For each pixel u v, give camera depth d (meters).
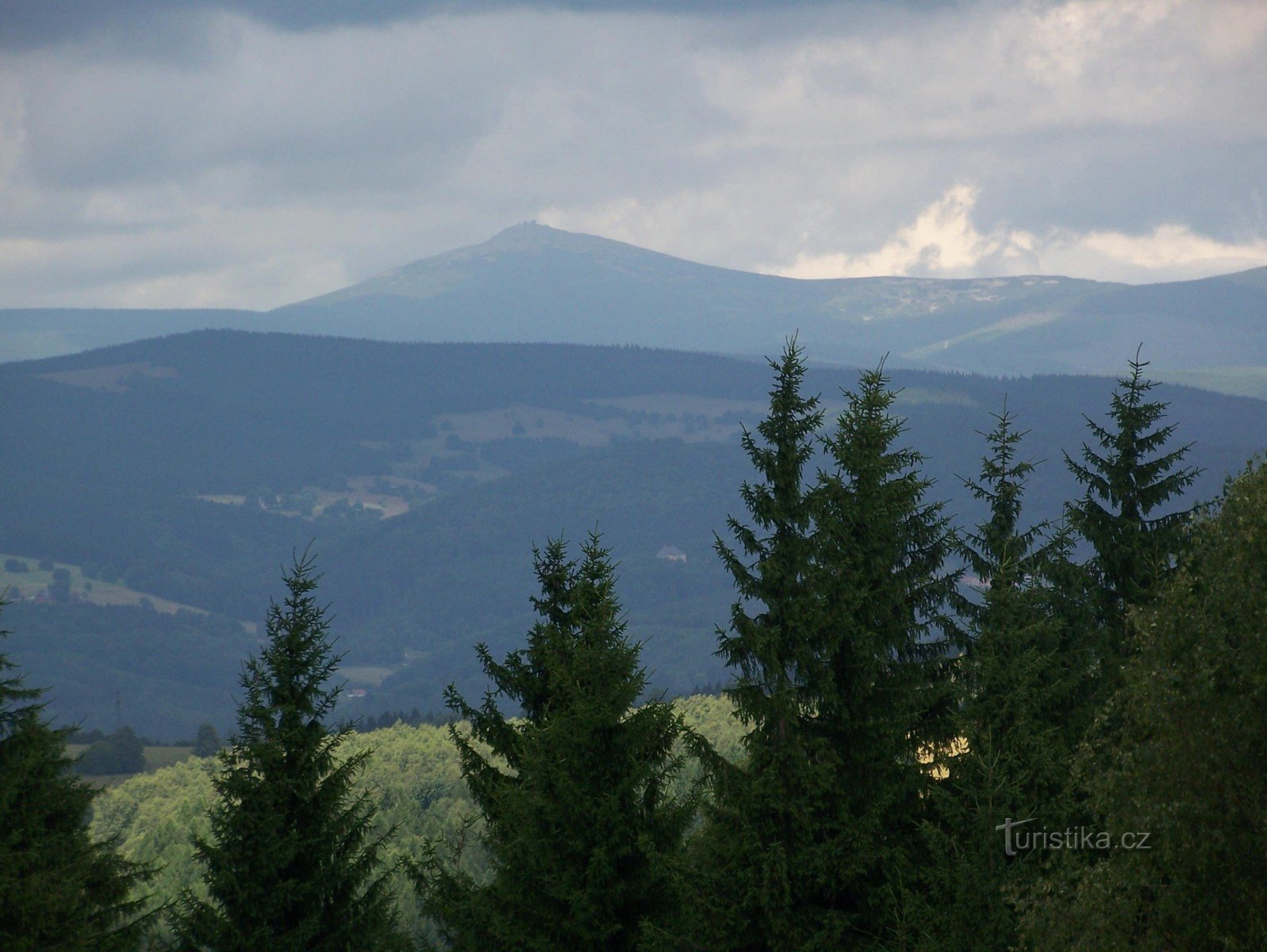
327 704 58.41
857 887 48.12
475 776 57.94
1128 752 37.44
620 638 51.56
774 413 51.94
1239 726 34.78
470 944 51.16
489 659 59.34
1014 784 45.53
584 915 46.66
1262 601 35.75
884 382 55.62
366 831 58.12
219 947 54.06
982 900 43.03
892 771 49.81
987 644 51.88
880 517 52.22
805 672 49.59
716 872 47.84
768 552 50.62
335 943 55.81
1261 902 33.44
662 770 50.81
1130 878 35.69
